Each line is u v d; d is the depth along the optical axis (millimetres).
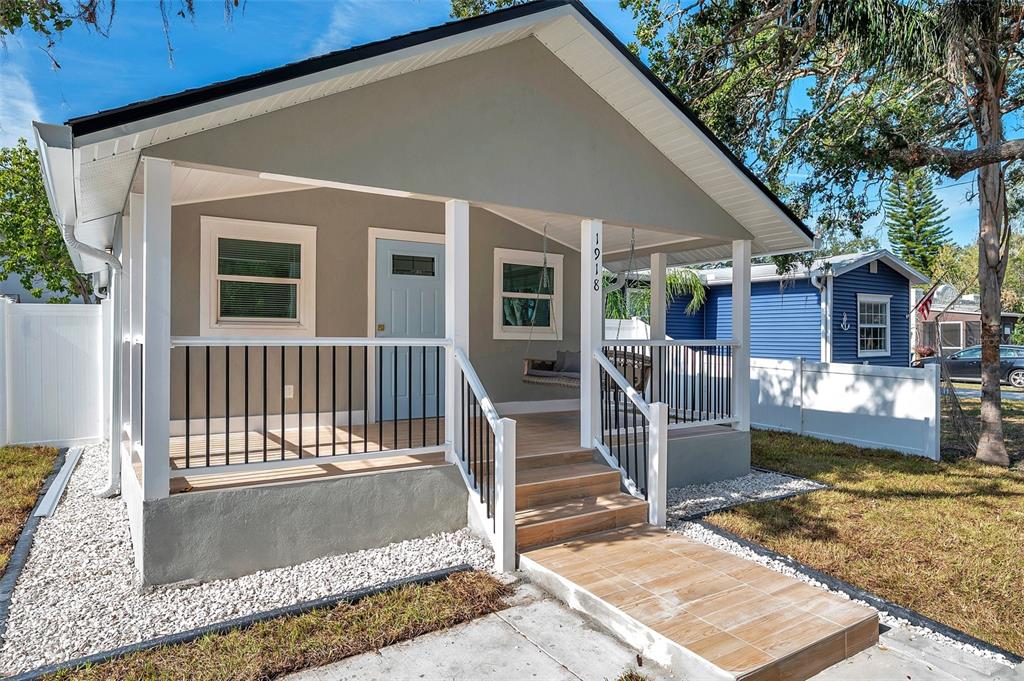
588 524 4965
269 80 3895
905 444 8789
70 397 8984
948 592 4184
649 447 5359
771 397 10875
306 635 3447
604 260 9836
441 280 7820
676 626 3393
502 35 5137
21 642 3389
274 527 4375
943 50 7617
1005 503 6230
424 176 4957
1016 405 14133
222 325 6441
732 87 11055
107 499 6230
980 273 8539
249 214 6539
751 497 6512
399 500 4879
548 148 5680
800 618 3508
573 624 3699
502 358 8383
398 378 7523
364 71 4340
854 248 20766
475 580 4199
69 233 4859
